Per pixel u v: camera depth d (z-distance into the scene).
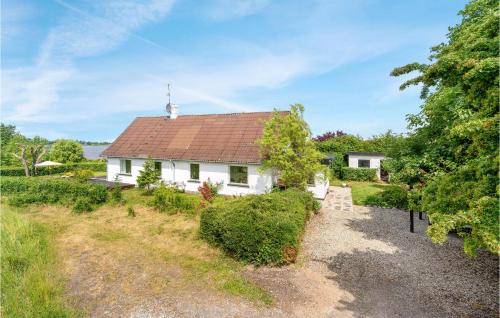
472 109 5.65
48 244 9.48
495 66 3.77
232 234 8.48
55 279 7.20
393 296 6.45
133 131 23.62
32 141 43.22
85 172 24.84
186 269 7.86
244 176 17.34
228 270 7.77
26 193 16.36
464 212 4.10
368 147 31.78
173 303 6.23
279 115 14.33
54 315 5.65
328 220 12.88
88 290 6.79
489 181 4.09
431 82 5.05
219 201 14.28
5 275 7.04
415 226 11.91
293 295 6.50
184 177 18.92
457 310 5.88
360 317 5.68
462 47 5.12
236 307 6.05
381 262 8.30
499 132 3.88
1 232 10.02
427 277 7.36
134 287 6.93
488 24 4.64
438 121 8.55
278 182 16.00
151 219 12.78
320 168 13.56
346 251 9.16
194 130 20.86
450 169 7.60
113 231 11.12
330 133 39.28
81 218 13.01
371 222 12.54
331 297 6.42
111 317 5.77
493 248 3.46
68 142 43.84
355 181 25.98
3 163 39.38
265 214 8.84
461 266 7.98
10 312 5.71
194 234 10.67
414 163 9.12
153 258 8.59
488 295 6.43
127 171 22.50
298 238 8.86
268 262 8.03
